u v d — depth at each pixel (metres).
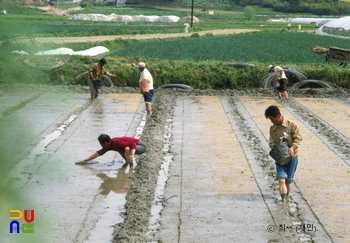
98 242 8.33
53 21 78.25
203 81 23.81
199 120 17.02
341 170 11.77
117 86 23.78
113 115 17.67
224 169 11.85
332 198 10.06
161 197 10.19
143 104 19.72
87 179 11.34
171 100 20.73
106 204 9.95
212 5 145.12
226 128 15.88
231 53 33.91
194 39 47.72
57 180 11.22
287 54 33.75
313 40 48.03
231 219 9.11
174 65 24.45
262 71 23.75
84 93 22.03
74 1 121.88
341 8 135.50
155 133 15.16
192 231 8.64
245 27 78.50
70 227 8.86
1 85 22.56
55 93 21.64
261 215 9.28
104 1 141.38
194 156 12.88
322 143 14.12
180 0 147.50
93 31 54.31
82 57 26.11
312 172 11.60
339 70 23.78
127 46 39.78
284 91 20.88
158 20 96.62
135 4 145.00
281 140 9.86
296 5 139.62
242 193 10.35
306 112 18.50
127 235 8.45
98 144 14.05
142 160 12.46
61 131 15.41
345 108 19.31
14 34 27.98
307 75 23.80
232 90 22.78
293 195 10.23
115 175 11.63
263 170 11.77
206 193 10.35
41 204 9.85
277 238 8.38
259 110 18.72
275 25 87.94
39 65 24.20
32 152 13.20
